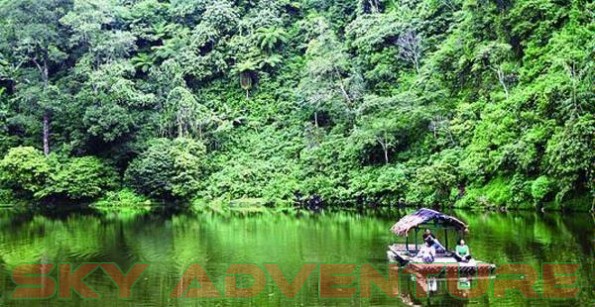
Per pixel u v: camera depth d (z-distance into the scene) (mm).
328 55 58531
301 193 51312
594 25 42406
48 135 59531
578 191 34250
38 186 54781
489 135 40344
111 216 43625
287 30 74438
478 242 24531
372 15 64125
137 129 58969
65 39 66438
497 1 48844
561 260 20281
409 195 43719
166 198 56625
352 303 15891
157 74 65188
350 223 34656
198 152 57969
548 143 34781
